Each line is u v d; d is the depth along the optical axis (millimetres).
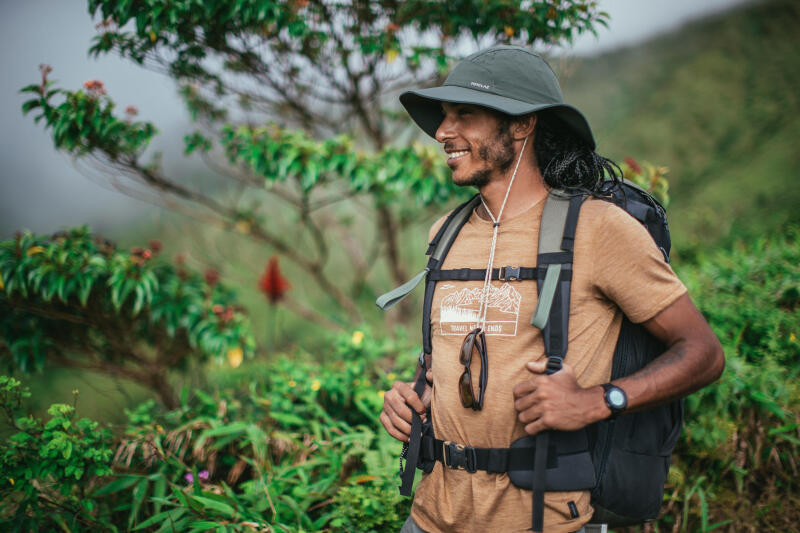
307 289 6551
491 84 1325
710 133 7016
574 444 1179
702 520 2020
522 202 1351
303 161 3398
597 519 1278
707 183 6242
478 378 1257
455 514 1264
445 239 1439
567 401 1105
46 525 2059
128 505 2170
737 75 7668
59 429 2090
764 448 2217
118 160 3492
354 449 2424
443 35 3256
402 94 1480
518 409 1148
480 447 1236
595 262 1194
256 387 3234
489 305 1270
